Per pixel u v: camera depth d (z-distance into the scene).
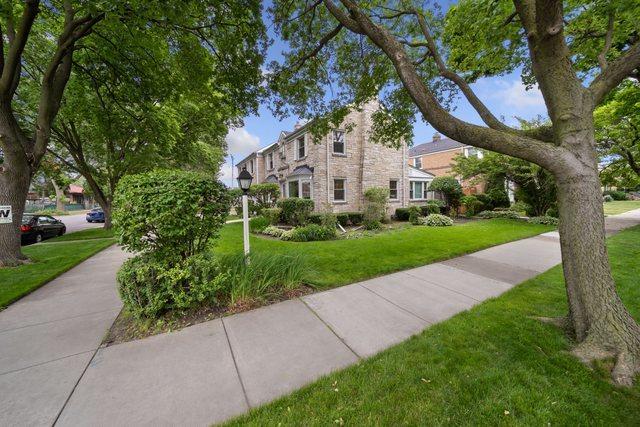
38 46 8.31
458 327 2.86
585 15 4.13
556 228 10.02
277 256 4.37
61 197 30.97
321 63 5.92
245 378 2.15
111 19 4.14
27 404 1.87
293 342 2.68
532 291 3.88
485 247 6.94
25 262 5.99
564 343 2.50
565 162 2.49
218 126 11.56
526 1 2.88
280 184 17.03
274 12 5.04
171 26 4.96
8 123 5.78
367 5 4.99
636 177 11.21
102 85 8.31
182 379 2.14
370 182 13.98
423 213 14.73
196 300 3.34
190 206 3.34
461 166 15.18
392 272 4.97
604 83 2.61
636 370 2.06
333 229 9.52
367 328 2.94
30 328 3.00
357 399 1.88
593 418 1.69
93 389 2.02
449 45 5.71
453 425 1.65
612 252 5.77
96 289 4.34
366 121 13.80
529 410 1.75
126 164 12.16
